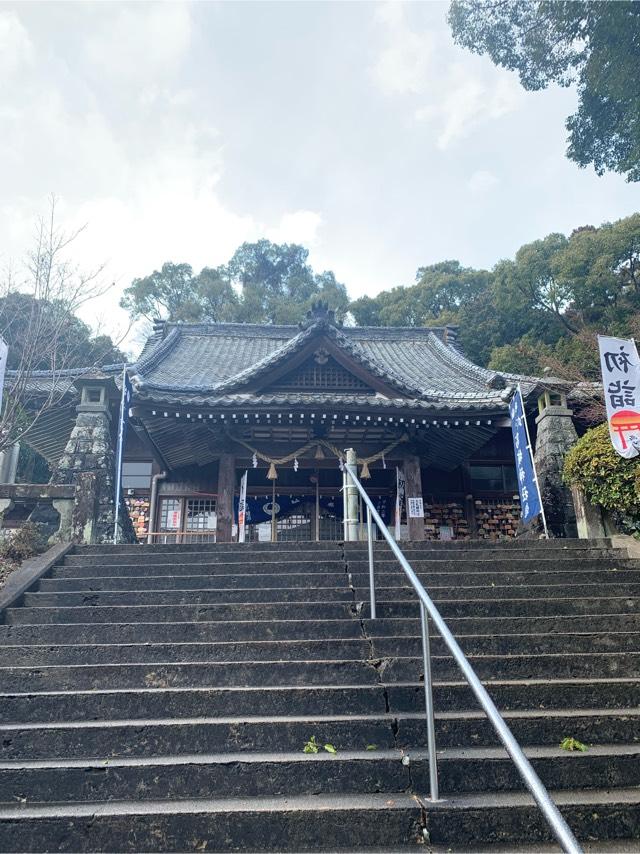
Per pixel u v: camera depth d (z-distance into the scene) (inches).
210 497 573.0
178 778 125.5
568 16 624.1
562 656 172.2
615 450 324.8
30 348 356.8
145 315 1669.5
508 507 593.6
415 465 503.2
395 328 815.7
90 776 125.3
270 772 126.3
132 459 586.6
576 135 740.7
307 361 515.8
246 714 148.8
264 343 783.1
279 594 213.9
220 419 468.8
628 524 328.5
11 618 198.5
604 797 120.0
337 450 499.8
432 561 247.1
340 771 126.6
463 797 120.5
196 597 213.3
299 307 1556.3
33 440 573.9
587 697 156.6
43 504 296.2
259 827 112.3
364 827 112.8
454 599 216.5
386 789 125.4
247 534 575.5
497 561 250.4
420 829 113.1
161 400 441.7
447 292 1455.5
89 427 453.7
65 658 172.9
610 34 609.0
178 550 266.5
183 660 172.9
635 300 1002.7
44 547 278.4
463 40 709.9
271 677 163.8
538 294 1151.6
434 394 499.8
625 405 330.0
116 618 199.2
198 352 727.7
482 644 182.1
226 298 1638.8
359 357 497.4
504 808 114.4
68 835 111.3
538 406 512.4
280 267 1973.4
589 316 1057.5
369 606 202.7
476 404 469.1
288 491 585.0
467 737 139.8
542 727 142.7
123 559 254.1
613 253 984.3
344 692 151.4
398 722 140.2
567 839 68.1
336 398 461.7
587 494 342.3
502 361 1006.4
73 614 199.0
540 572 237.8
